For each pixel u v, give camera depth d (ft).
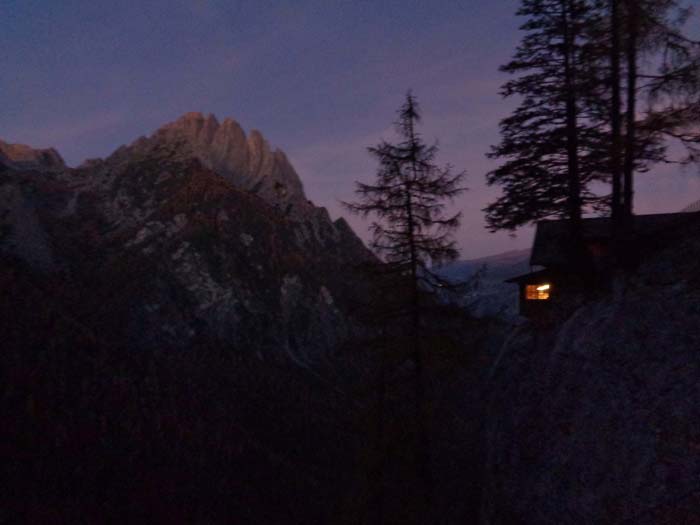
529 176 47.55
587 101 42.52
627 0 37.76
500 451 42.73
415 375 44.70
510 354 53.16
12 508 73.36
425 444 44.68
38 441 89.04
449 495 54.95
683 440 26.32
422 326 45.06
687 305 33.45
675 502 24.63
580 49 43.57
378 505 45.14
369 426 47.65
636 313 36.94
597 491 29.71
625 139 39.63
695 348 30.04
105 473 91.81
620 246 42.80
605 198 45.98
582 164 45.96
